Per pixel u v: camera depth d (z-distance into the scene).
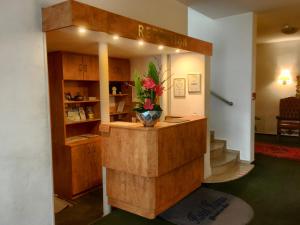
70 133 3.98
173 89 4.31
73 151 3.57
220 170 4.55
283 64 7.85
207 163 4.28
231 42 5.22
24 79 2.31
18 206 2.30
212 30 5.43
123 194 3.08
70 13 2.15
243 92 5.16
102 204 3.47
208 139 4.24
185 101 4.21
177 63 4.23
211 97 5.57
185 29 4.43
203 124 3.85
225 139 5.46
